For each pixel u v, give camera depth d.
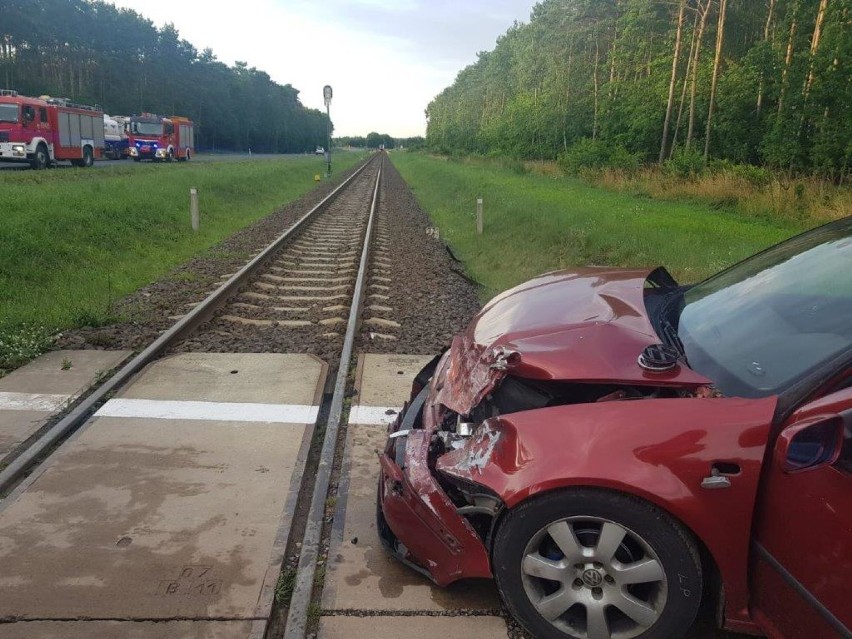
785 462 2.34
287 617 2.91
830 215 16.88
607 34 46.62
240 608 2.96
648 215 16.48
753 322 3.08
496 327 3.49
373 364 6.34
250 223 18.55
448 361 3.71
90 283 9.50
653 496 2.45
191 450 4.43
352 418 5.02
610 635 2.64
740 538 2.47
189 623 2.86
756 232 13.80
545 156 48.62
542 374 2.86
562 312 3.41
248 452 4.43
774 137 25.53
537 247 12.68
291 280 10.41
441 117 113.50
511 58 71.19
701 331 3.24
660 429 2.53
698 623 2.90
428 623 2.91
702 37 35.91
